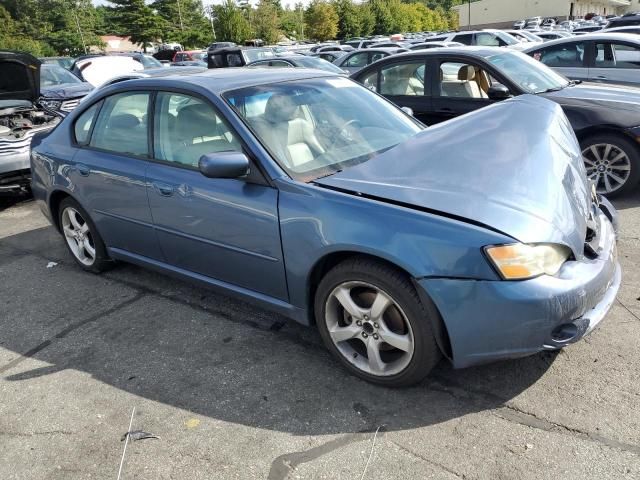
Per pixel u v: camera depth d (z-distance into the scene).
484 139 2.92
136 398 2.79
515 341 2.32
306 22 66.38
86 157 3.87
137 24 67.81
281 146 2.99
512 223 2.31
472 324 2.33
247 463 2.32
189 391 2.81
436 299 2.34
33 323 3.65
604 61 7.82
